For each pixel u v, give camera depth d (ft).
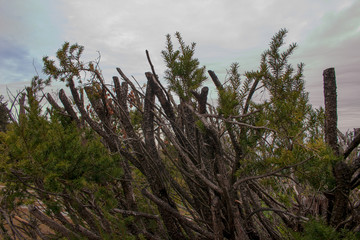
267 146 5.22
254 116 5.38
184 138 6.70
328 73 5.52
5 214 7.26
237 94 5.14
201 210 6.45
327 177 4.84
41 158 5.83
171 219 6.73
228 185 4.94
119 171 6.83
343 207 5.20
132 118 8.84
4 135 6.47
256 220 7.08
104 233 6.90
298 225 6.11
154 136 6.99
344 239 4.42
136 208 7.55
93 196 6.89
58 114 7.86
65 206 7.00
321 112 5.48
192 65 5.33
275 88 5.64
